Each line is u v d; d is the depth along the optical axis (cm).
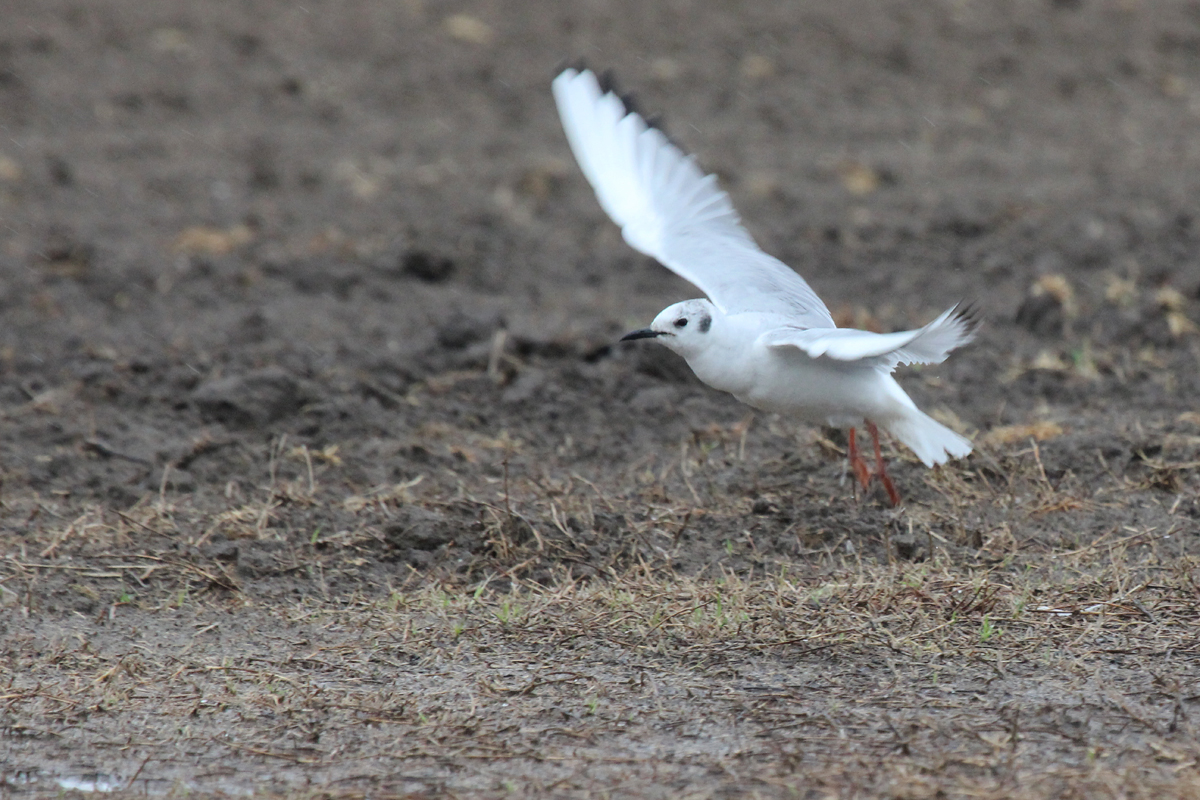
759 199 2078
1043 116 2558
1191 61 2850
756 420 1311
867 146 2377
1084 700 812
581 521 1076
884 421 980
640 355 1419
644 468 1227
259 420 1319
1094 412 1323
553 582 1006
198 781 761
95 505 1145
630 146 1133
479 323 1525
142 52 2709
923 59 2825
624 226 1095
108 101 2472
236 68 2664
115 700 850
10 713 838
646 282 1806
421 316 1619
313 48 2788
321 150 2317
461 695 848
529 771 754
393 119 2481
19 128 2339
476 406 1365
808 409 998
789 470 1182
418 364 1452
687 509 1102
